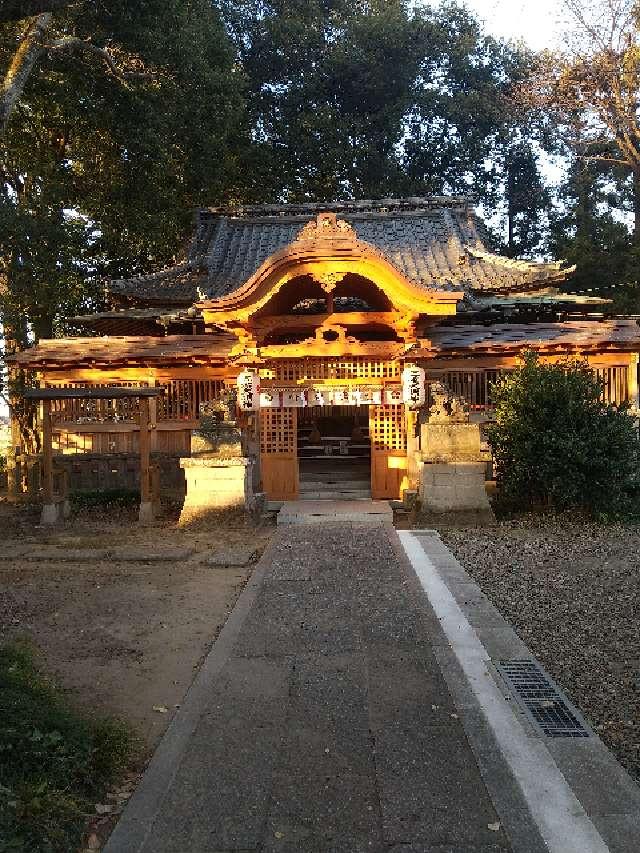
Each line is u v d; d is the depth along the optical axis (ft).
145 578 26.63
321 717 14.14
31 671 15.56
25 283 49.98
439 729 13.56
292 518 37.99
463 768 12.07
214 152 67.56
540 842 9.96
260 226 69.26
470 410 45.09
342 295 45.42
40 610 22.26
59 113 56.03
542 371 37.14
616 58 76.33
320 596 22.88
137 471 48.11
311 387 42.34
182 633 19.98
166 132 58.29
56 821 10.30
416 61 105.09
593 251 90.43
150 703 15.28
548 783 11.59
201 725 13.80
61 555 30.17
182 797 11.25
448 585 24.12
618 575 25.11
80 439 49.01
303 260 38.19
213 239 67.26
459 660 17.20
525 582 24.58
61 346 50.16
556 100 84.33
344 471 55.98
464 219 67.36
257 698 15.08
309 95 101.14
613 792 11.33
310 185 98.84
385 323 41.55
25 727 12.12
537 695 15.23
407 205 68.85
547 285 56.34
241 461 36.94
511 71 109.19
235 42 98.43
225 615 21.71
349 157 97.50
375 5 104.58
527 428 35.81
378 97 105.09
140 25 51.37
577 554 28.43
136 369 47.98
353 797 11.17
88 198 63.72
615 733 13.73
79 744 12.25
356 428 66.23
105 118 55.11
